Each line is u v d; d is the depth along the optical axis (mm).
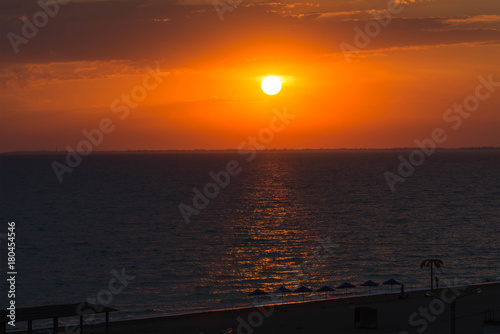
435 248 109188
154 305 72375
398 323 57594
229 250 108188
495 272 90375
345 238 120312
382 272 90250
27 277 88062
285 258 100562
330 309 64562
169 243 116688
